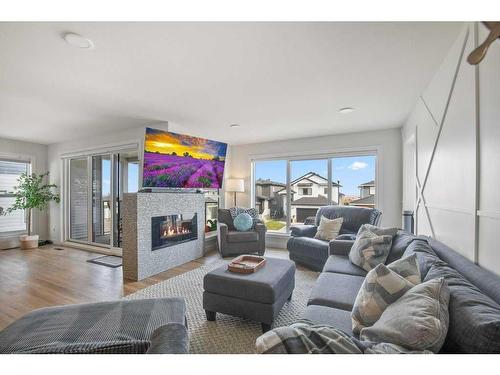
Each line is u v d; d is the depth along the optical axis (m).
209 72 2.17
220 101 2.87
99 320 1.38
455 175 1.76
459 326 0.86
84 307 1.53
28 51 1.81
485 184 1.36
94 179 4.88
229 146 5.60
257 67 2.08
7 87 2.46
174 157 3.87
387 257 2.24
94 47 1.77
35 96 2.69
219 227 4.37
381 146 4.17
